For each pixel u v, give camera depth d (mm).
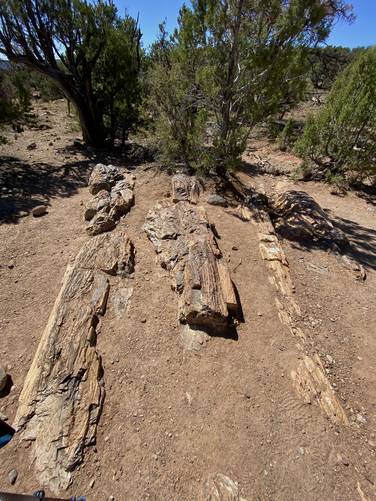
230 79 8141
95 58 12148
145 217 7082
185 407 3535
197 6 8016
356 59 11875
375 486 3000
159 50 11742
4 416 3377
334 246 6859
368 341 4727
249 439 3270
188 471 3002
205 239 5629
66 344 3898
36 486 2803
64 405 3326
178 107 9406
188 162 9805
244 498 2820
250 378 3875
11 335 4438
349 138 10820
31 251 6273
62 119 18781
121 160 12562
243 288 5277
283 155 14125
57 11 10961
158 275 5395
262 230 6973
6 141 12438
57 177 10336
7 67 13164
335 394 3873
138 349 4141
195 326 4441
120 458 3064
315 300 5379
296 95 8945
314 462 3115
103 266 5254
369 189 11133
